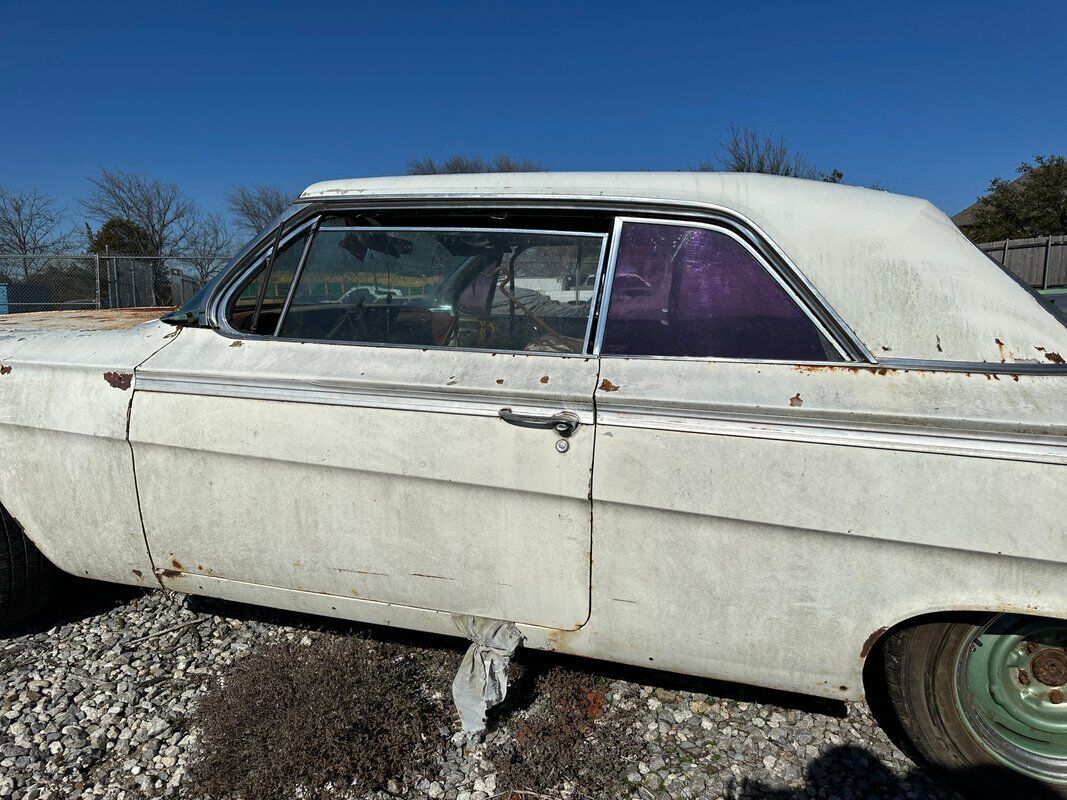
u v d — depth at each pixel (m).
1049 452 1.69
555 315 2.20
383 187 2.42
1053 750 1.98
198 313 2.45
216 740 2.16
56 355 2.47
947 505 1.74
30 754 2.19
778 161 23.78
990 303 1.91
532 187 2.25
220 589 2.44
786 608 1.90
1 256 14.71
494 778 2.11
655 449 1.91
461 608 2.18
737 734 2.32
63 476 2.46
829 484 1.80
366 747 2.14
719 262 2.07
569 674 2.49
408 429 2.08
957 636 1.91
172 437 2.28
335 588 2.29
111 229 30.66
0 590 2.62
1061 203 24.66
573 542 2.01
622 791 2.08
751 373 1.93
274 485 2.23
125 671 2.61
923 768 2.18
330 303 2.41
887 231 2.01
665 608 1.99
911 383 1.82
